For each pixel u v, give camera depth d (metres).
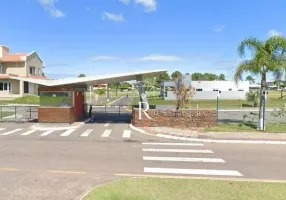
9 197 6.71
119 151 12.24
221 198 6.54
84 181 7.93
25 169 9.19
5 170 9.05
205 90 67.56
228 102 51.22
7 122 22.50
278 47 17.75
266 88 18.02
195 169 9.53
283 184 7.64
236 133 16.55
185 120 19.12
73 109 21.78
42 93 20.88
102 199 6.38
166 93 62.31
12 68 49.62
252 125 19.23
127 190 7.00
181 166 9.89
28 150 12.31
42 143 14.03
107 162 10.30
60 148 12.80
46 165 9.76
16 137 15.84
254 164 10.27
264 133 16.55
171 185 7.45
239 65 18.22
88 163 10.11
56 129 18.89
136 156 11.32
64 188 7.33
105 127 19.86
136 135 16.53
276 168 9.74
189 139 15.19
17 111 31.72
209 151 12.44
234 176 8.77
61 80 21.92
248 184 7.61
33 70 53.41
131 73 20.70
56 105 20.89
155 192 6.90
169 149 12.80
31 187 7.39
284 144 14.23
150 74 21.80
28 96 46.81
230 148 13.14
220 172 9.20
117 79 22.33
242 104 43.91
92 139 15.27
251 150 12.73
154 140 15.08
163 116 19.23
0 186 7.46
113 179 8.16
